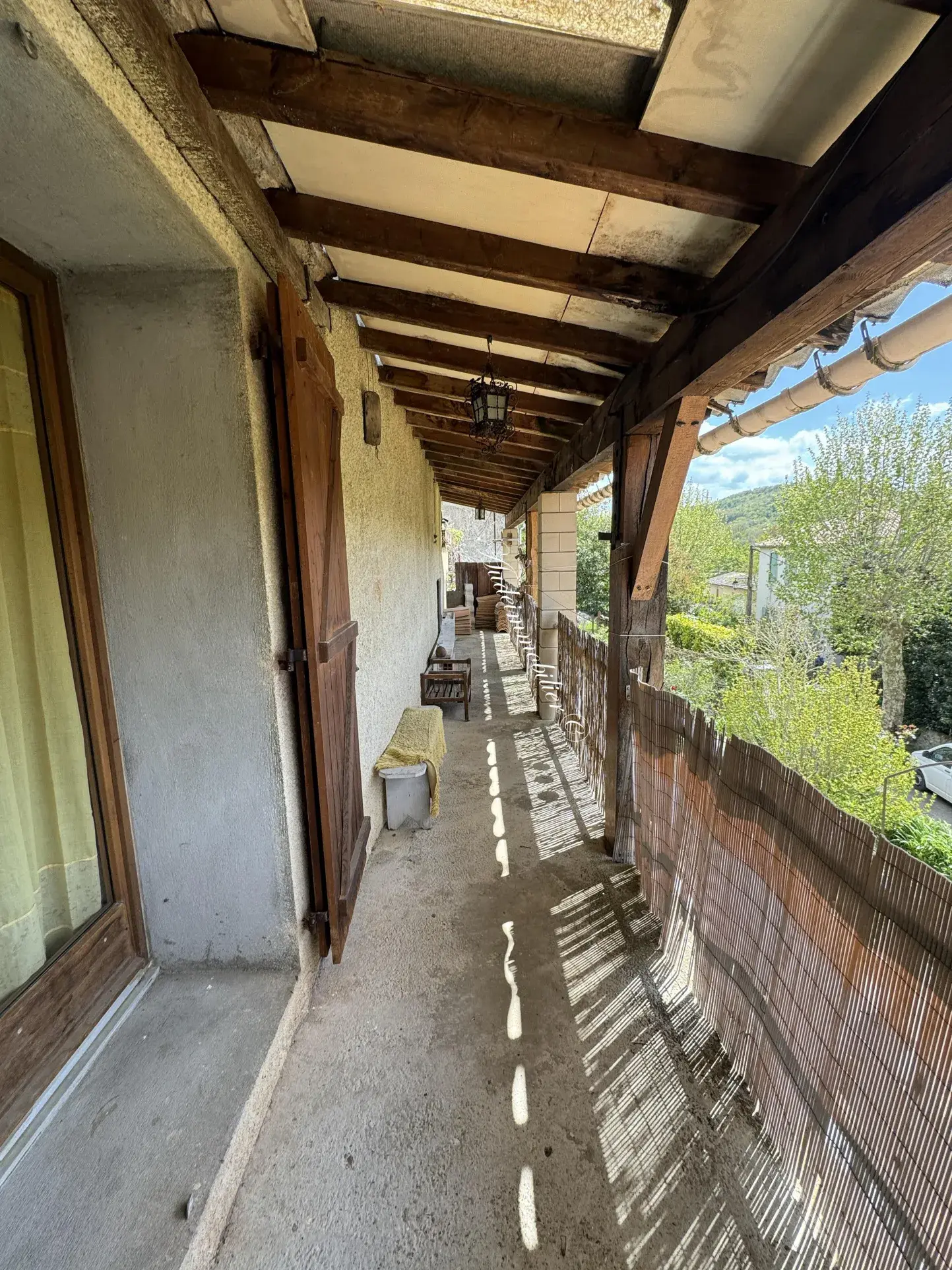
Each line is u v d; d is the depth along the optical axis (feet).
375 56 3.62
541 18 2.96
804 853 4.40
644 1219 4.22
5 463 4.51
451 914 8.06
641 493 8.58
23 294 4.66
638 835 8.78
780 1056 4.73
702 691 35.37
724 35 2.98
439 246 5.59
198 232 4.34
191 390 5.14
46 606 4.90
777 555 52.42
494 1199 4.34
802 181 3.71
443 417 16.22
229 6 3.35
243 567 5.40
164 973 6.07
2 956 4.30
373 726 10.47
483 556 90.17
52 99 2.86
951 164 2.47
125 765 5.74
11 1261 3.48
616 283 5.65
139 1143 4.20
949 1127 3.10
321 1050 5.69
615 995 6.52
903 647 38.32
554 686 18.57
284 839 5.82
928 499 35.24
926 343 4.50
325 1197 4.33
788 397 6.45
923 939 3.28
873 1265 3.61
